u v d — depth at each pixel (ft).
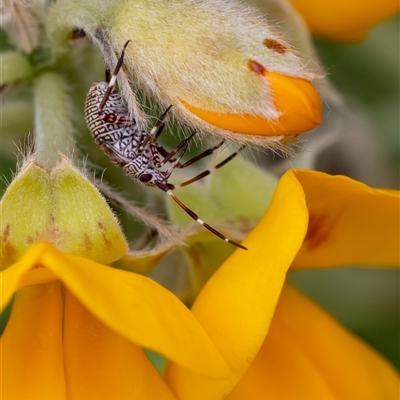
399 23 0.54
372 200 0.38
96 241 0.38
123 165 0.40
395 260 0.40
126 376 0.37
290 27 0.44
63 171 0.38
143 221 0.41
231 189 0.42
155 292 0.36
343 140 0.53
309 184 0.38
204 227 0.40
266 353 0.39
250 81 0.38
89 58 0.43
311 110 0.38
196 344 0.35
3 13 0.43
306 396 0.39
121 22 0.39
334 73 0.54
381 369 0.40
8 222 0.37
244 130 0.38
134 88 0.40
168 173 0.40
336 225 0.39
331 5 0.45
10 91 0.44
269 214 0.37
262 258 0.37
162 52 0.39
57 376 0.37
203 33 0.39
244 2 0.44
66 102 0.42
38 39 0.43
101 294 0.35
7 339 0.38
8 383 0.37
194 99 0.39
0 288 0.34
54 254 0.35
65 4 0.41
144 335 0.35
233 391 0.39
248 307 0.37
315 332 0.40
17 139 0.44
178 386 0.37
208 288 0.37
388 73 0.54
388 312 0.53
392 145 0.55
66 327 0.38
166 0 0.39
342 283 0.54
